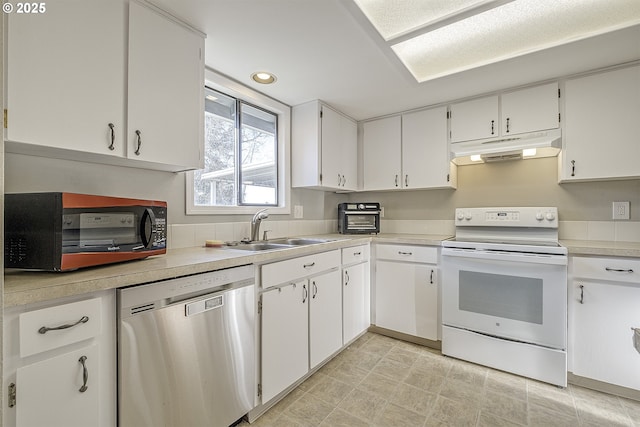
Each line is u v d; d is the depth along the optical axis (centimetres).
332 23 153
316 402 172
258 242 218
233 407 143
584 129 203
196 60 157
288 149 266
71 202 101
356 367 210
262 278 159
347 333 231
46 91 107
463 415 160
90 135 118
